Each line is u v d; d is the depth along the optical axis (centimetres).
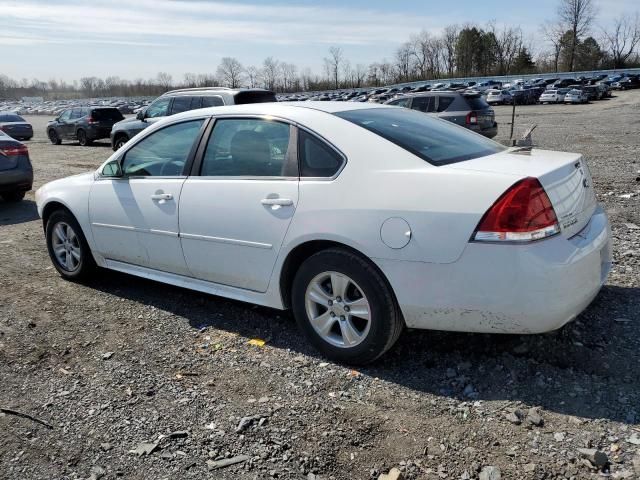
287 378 327
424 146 330
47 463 260
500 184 280
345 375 327
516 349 335
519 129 2162
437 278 291
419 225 292
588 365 316
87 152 1844
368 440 267
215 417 291
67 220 495
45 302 462
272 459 256
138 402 308
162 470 252
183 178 401
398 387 311
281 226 341
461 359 333
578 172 327
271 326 398
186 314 428
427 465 248
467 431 269
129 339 388
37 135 3009
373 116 371
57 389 325
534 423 270
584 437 258
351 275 317
